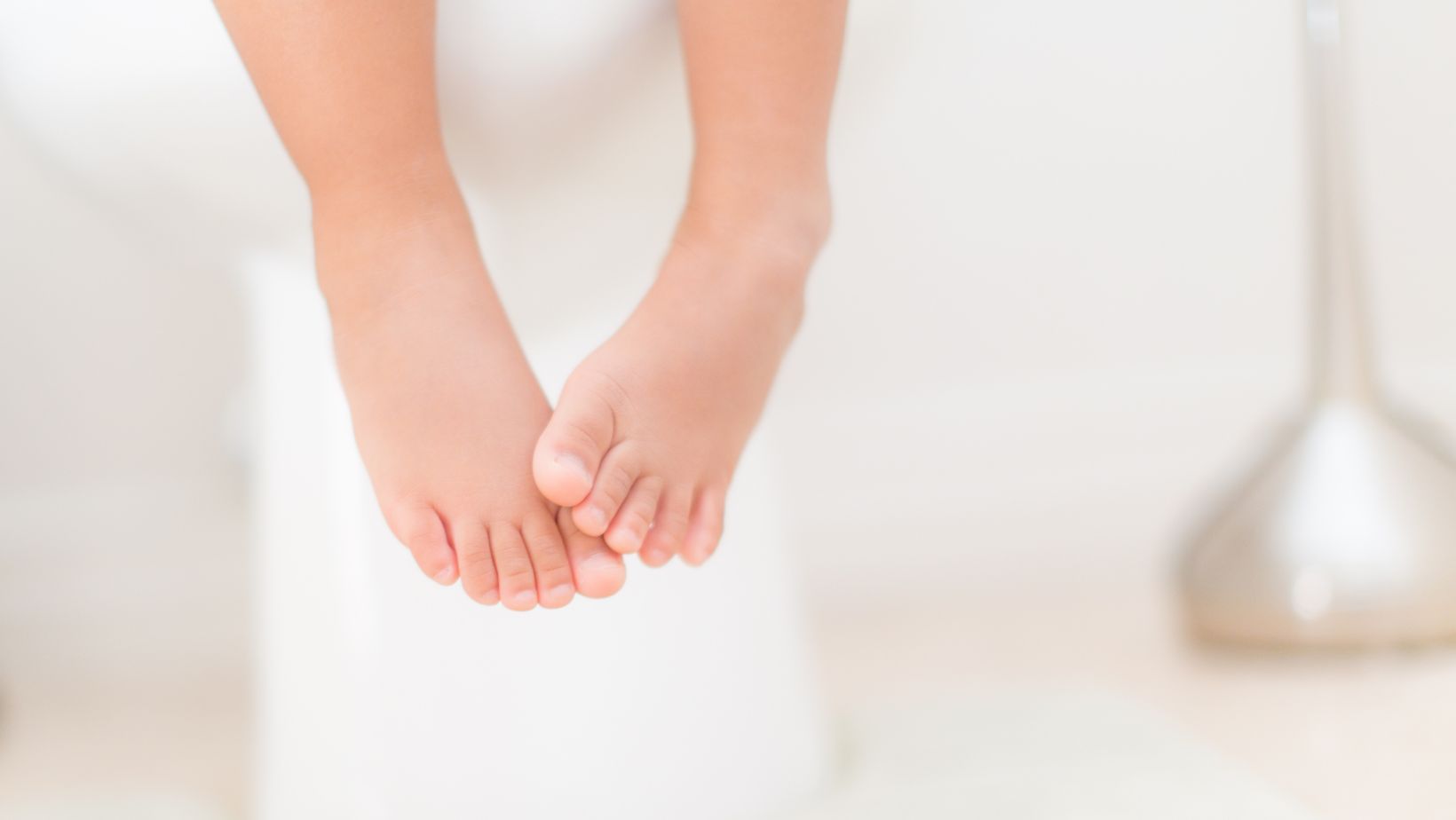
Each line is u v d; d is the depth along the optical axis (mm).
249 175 1070
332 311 1005
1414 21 1566
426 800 1094
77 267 1543
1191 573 1383
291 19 987
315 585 1118
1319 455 1344
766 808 1134
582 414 972
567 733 1098
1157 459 1614
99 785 1293
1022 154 1573
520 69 1025
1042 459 1611
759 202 1019
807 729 1160
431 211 1002
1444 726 1188
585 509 965
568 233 1084
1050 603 1581
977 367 1604
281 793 1140
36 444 1561
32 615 1564
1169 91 1575
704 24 1017
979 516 1609
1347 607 1307
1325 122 1354
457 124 1034
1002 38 1554
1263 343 1611
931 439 1603
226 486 1570
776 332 1021
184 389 1563
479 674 1095
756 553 1149
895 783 1165
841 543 1607
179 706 1476
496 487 976
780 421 1598
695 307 1004
